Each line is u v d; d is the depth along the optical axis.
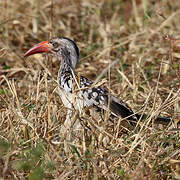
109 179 8.86
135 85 12.43
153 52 15.78
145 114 10.88
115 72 14.36
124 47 16.52
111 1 20.27
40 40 16.98
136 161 9.32
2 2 18.12
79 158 8.88
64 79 11.23
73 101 10.07
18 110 10.30
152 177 8.85
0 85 12.98
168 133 10.13
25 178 8.90
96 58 15.47
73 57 12.23
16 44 16.53
